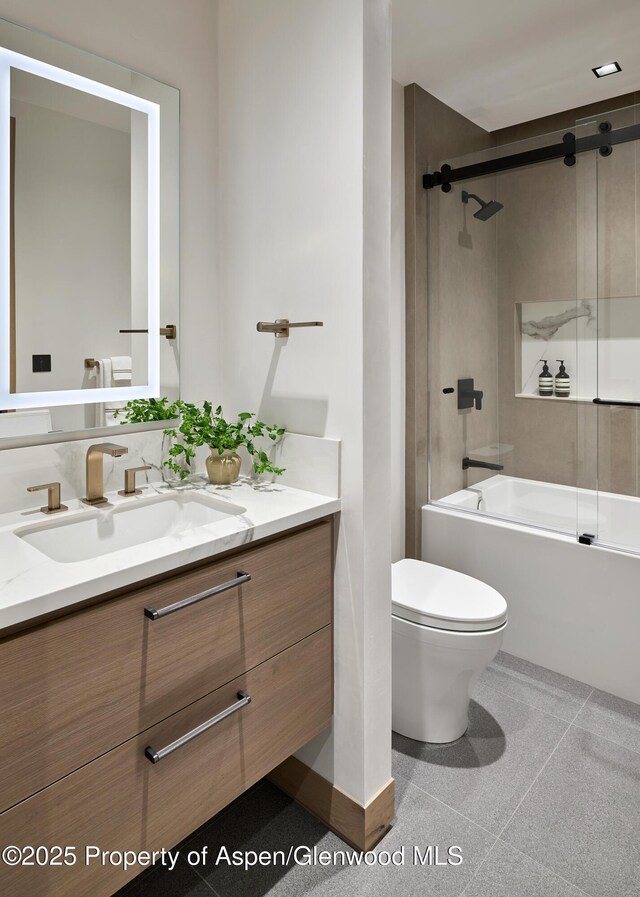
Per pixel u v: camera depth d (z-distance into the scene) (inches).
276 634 53.9
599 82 98.3
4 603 34.5
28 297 53.3
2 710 35.0
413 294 102.3
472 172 97.3
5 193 51.0
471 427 105.4
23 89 51.4
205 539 46.7
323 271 58.2
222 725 49.6
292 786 67.6
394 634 76.0
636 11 78.7
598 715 81.9
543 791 67.5
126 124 59.2
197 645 46.6
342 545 59.2
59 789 38.4
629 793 67.0
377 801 60.9
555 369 96.7
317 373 60.2
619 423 86.1
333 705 61.7
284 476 64.5
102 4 56.6
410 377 104.7
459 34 83.8
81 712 39.2
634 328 84.2
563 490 96.5
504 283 100.9
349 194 54.9
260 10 61.9
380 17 54.6
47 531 51.4
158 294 63.8
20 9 50.8
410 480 107.2
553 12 79.0
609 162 84.7
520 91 101.3
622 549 85.7
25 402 53.8
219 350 71.8
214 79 67.9
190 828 47.6
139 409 62.9
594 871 56.9
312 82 57.1
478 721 80.8
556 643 92.6
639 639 83.7
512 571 96.9
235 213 67.6
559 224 94.0
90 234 57.3
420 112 99.7
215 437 62.6
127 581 40.6
